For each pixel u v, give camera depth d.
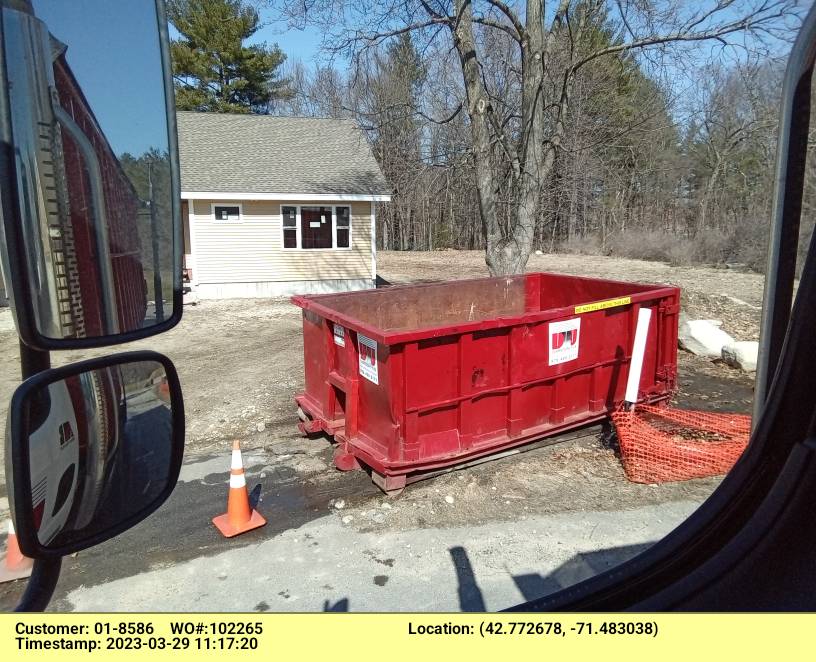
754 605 1.17
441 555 4.17
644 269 22.42
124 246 1.06
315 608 3.64
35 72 0.97
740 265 22.97
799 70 1.15
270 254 17.94
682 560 1.38
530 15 11.12
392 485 5.01
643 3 10.80
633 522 4.50
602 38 13.92
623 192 32.31
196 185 16.88
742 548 1.26
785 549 1.18
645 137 24.78
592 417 6.07
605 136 17.20
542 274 8.48
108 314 1.04
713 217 29.48
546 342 5.61
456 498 4.95
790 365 1.25
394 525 4.59
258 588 3.88
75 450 1.18
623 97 16.53
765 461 1.30
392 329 7.25
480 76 13.22
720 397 7.45
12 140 0.92
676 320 6.75
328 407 6.06
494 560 4.08
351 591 3.80
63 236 1.00
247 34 30.81
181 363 10.04
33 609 1.12
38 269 0.95
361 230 18.72
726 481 1.40
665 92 14.73
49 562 1.20
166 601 3.77
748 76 11.52
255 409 7.43
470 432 5.32
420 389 5.00
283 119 21.89
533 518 4.61
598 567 3.95
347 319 5.41
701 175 30.89
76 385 1.21
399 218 37.09
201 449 6.29
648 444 5.38
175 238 1.12
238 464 4.64
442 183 22.81
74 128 1.01
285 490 5.26
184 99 29.42
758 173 25.39
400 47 14.98
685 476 5.16
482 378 5.30
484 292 8.12
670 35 10.62
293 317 14.38
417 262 27.33
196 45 30.44
